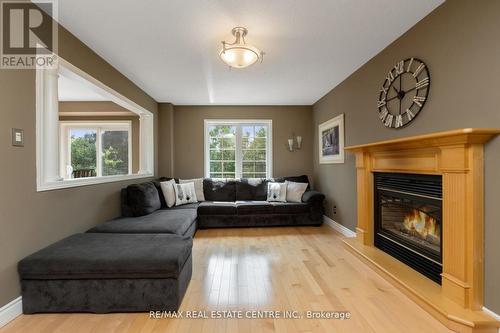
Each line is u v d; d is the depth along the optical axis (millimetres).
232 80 3812
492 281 1682
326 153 4578
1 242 1717
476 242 1734
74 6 2025
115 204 3371
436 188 2096
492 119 1679
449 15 1981
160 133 5188
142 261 1870
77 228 2580
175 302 1897
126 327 1724
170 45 2688
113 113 5367
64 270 1831
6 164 1756
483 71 1729
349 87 3664
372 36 2549
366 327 1726
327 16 2193
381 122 2891
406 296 2107
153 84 3986
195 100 5000
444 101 2039
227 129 5527
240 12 2121
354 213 3584
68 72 2453
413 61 2361
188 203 4492
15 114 1827
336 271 2594
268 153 5516
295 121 5461
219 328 1719
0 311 1700
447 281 1890
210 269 2662
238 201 4766
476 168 1728
